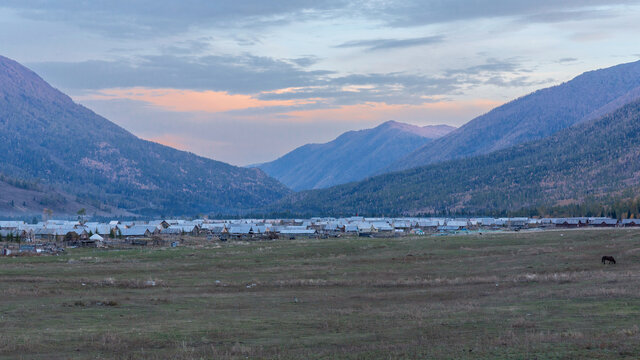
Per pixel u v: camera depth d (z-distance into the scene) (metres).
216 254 110.75
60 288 62.88
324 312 46.31
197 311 47.91
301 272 80.62
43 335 35.91
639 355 24.92
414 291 60.25
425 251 112.06
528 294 52.56
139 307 49.66
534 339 30.00
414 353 27.97
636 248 89.81
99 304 50.53
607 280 58.12
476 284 64.81
